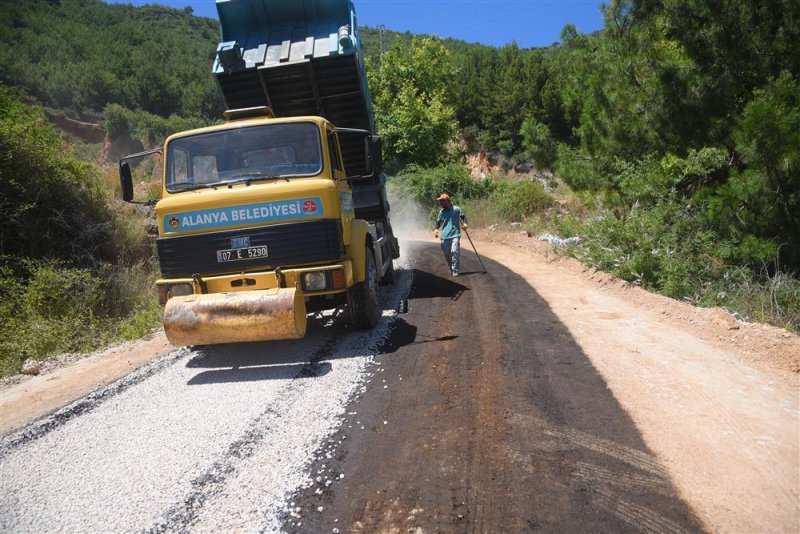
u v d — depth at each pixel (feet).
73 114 282.15
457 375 14.97
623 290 24.29
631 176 31.22
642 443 10.56
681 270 24.00
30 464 11.73
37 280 25.38
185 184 18.06
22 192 28.53
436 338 18.86
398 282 30.99
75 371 19.24
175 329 16.51
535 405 12.59
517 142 177.47
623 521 8.23
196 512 9.34
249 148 18.38
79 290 27.07
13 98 33.81
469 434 11.39
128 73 372.38
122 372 18.19
